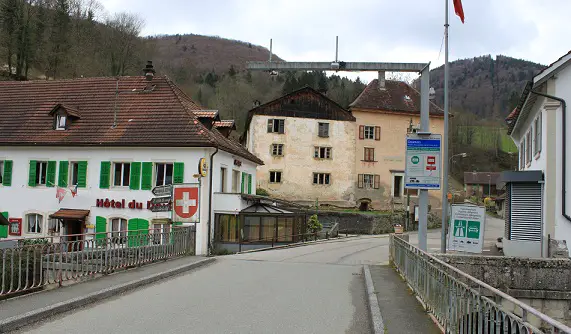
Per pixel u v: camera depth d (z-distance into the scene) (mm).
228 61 104062
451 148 95250
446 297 7484
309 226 35844
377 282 13055
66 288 11148
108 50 60312
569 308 13164
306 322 8828
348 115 51406
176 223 23734
